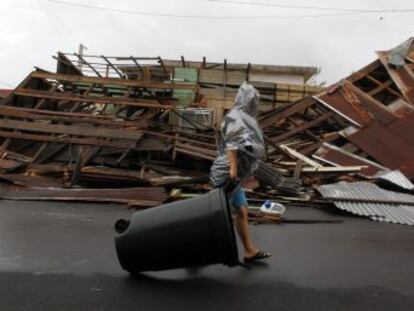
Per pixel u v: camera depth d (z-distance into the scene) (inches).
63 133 445.1
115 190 356.2
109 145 430.6
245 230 190.1
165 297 147.6
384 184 410.3
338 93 532.4
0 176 386.6
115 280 163.2
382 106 501.4
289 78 1093.1
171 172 425.4
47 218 282.7
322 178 426.6
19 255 193.2
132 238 160.7
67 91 570.6
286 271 179.3
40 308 136.2
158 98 530.0
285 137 527.2
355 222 311.9
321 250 219.5
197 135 472.1
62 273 169.5
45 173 408.2
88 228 255.8
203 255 157.5
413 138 477.4
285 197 375.6
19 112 472.7
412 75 537.3
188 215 157.5
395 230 284.2
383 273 181.6
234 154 178.5
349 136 496.4
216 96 895.1
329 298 150.5
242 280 166.2
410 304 146.9
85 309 136.4
